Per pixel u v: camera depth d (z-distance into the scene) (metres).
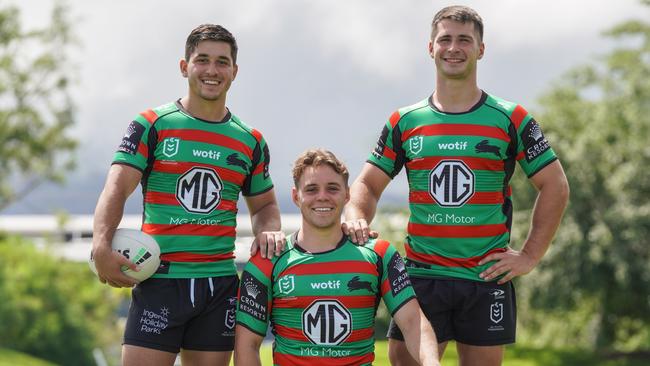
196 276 5.41
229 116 5.56
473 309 5.60
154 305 5.41
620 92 24.64
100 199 5.31
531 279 24.08
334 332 5.07
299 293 5.09
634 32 25.17
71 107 31.66
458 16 5.48
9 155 31.27
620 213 23.31
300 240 5.22
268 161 5.73
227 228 5.49
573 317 28.23
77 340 27.06
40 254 28.11
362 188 5.77
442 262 5.59
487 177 5.50
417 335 5.09
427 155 5.52
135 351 5.41
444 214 5.53
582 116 25.30
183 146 5.38
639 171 23.12
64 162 32.12
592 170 23.83
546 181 5.58
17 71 30.66
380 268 5.20
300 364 5.10
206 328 5.46
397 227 24.47
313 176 5.10
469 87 5.54
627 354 26.23
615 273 24.17
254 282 5.18
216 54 5.37
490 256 5.53
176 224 5.38
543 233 5.57
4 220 55.03
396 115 5.71
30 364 22.52
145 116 5.44
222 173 5.42
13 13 30.33
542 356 25.81
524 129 5.53
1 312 24.56
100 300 29.09
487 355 5.66
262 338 5.23
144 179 5.48
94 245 5.23
